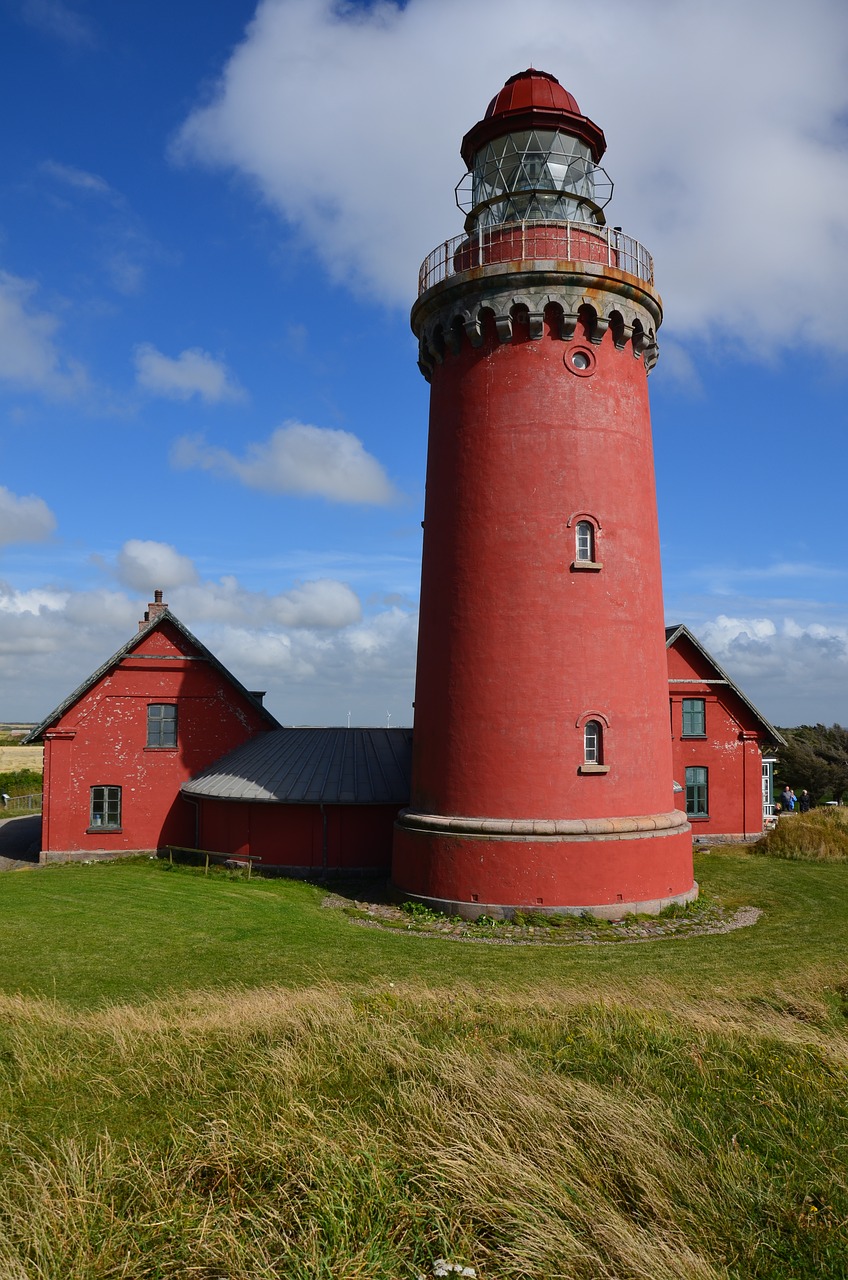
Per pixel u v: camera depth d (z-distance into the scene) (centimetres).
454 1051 904
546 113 2120
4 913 1862
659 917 2000
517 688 1994
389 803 2511
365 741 2853
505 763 1989
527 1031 1005
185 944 1670
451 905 1994
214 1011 1138
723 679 3309
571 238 2077
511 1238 598
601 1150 705
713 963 1619
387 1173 667
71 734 2936
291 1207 631
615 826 1977
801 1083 867
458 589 2086
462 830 1998
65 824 2925
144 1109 808
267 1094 827
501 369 2073
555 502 2025
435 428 2228
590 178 2208
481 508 2064
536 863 1944
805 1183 671
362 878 2505
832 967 1543
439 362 2217
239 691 3048
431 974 1515
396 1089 820
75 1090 852
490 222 2184
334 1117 769
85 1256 580
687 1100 820
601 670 2012
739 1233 607
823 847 2912
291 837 2555
